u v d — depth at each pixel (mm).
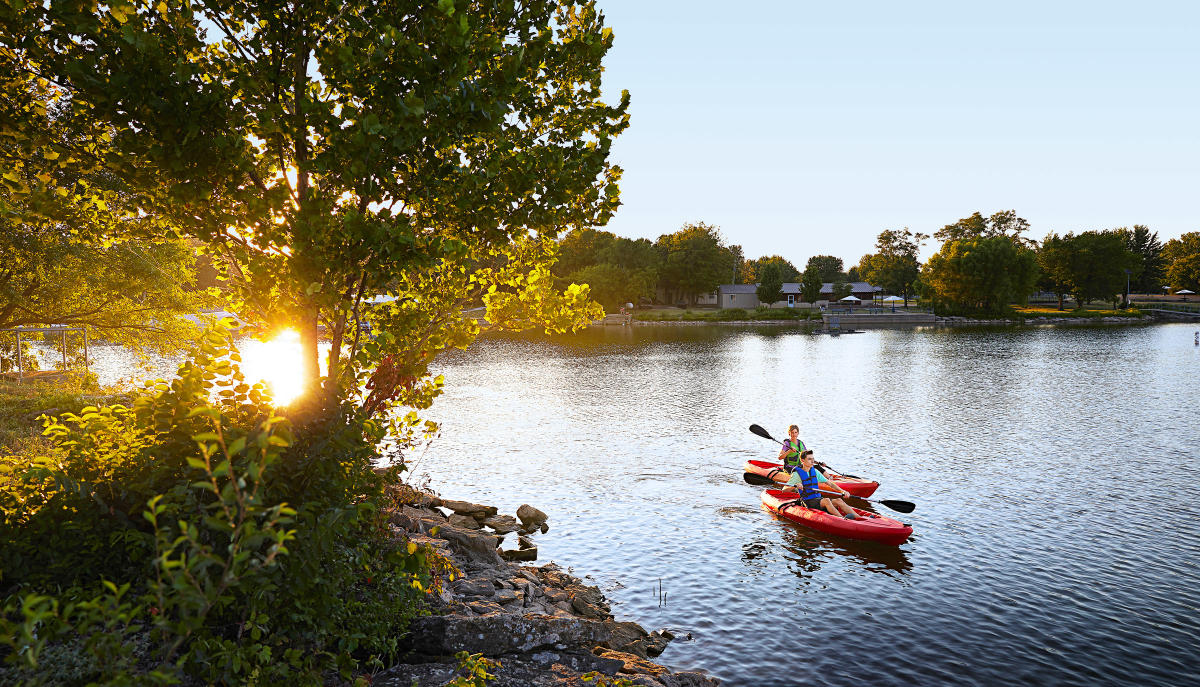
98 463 5656
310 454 5297
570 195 7988
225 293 8156
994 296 106062
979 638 10719
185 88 5516
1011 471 20453
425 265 6570
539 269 9914
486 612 8078
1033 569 13328
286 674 4684
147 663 4691
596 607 11188
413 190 6816
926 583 12773
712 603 11984
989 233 153875
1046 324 96812
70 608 3643
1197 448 22953
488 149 7527
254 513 3799
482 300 9906
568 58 8094
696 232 143250
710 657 10125
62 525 5230
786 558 14055
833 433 26234
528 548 14195
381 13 6355
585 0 8367
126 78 5297
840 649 10406
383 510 7484
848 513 15820
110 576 5238
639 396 35812
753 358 55594
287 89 6922
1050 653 10266
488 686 6145
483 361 54500
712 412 30938
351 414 6016
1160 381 38781
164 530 3793
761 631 10961
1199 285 139250
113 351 55188
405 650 6605
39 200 6941
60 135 6664
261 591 4500
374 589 6258
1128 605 11750
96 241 7762
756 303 134625
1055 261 119625
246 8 6473
